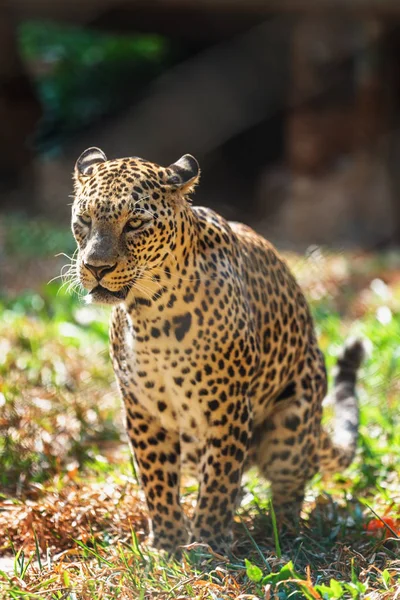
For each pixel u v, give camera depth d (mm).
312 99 34812
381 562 8125
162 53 38875
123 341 8492
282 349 9250
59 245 25672
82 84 39594
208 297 8117
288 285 9562
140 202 7789
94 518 9328
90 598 7301
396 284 21469
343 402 11094
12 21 33000
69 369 14430
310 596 6973
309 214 34188
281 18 32969
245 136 39625
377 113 34188
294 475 9492
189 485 10469
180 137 38312
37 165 36312
